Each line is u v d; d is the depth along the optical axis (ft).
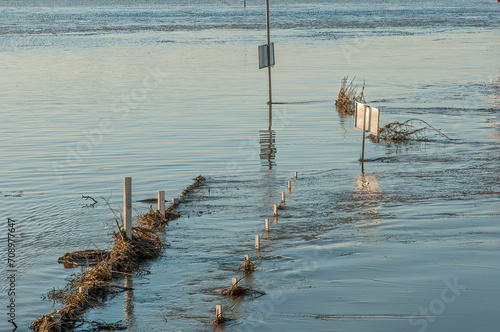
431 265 40.45
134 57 192.95
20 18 436.35
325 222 50.19
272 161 72.90
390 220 50.26
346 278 38.55
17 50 217.15
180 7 648.79
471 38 256.11
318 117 101.30
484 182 61.67
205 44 233.14
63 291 37.96
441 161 71.41
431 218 50.62
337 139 84.84
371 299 35.32
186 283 38.68
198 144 82.17
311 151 77.92
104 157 75.41
